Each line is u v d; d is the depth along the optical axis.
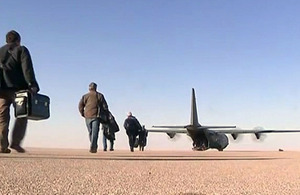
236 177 5.73
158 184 4.71
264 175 6.08
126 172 6.22
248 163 9.41
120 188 4.26
